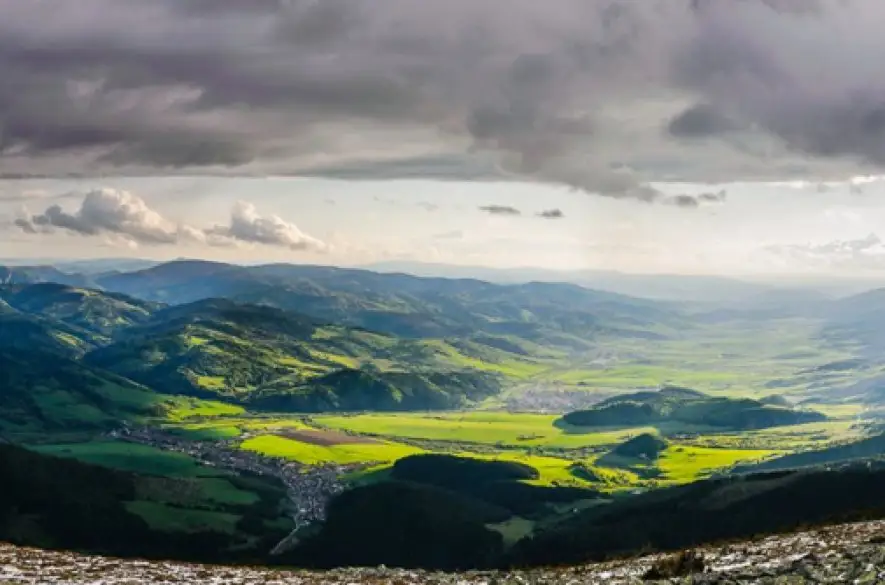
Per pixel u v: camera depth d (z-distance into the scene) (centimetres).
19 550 4097
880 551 2977
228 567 4169
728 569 3083
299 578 3838
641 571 3556
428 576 4088
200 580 3556
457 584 3691
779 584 2728
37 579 3225
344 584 3628
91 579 3328
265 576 3803
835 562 2934
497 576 3922
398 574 4156
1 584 3064
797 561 3028
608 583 3203
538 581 3450
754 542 4191
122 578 3416
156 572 3681
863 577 2648
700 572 3078
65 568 3588
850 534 3834
